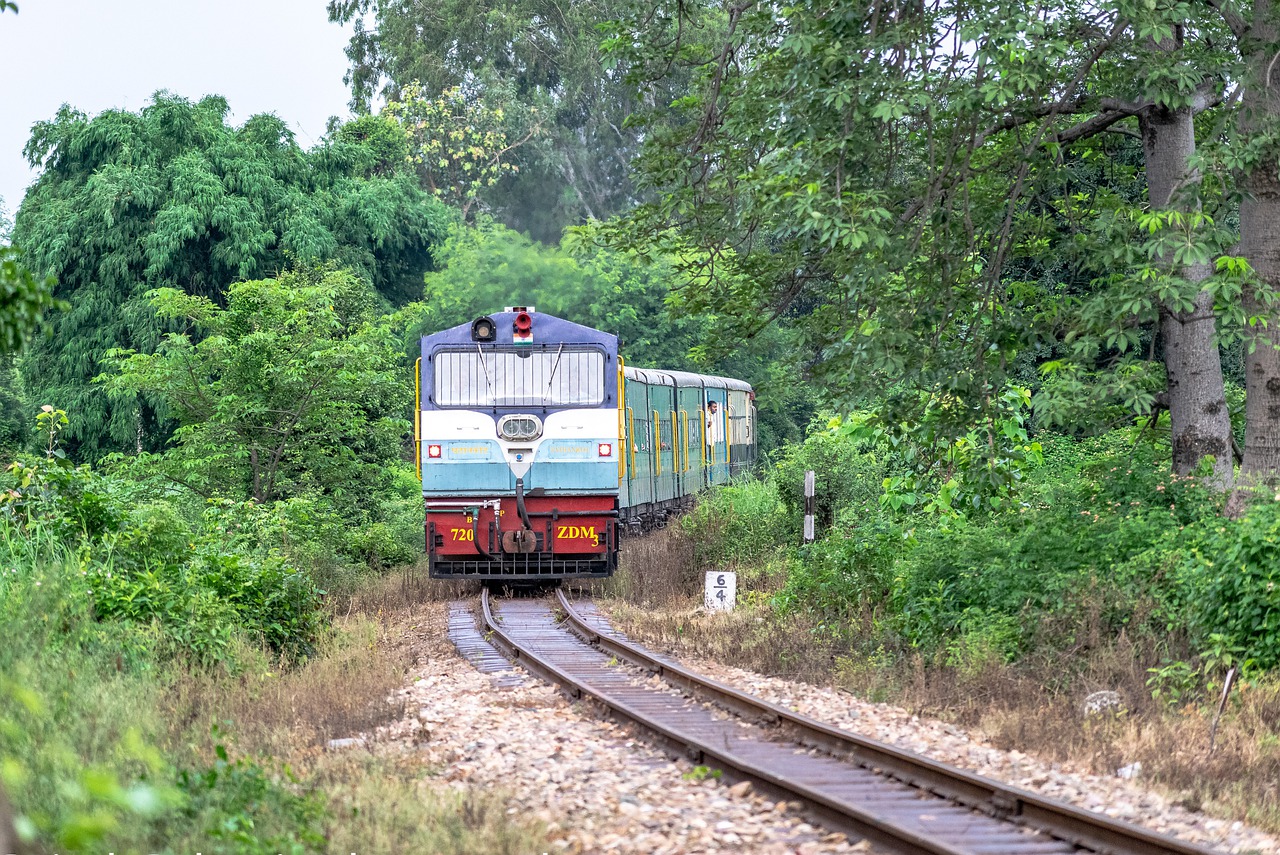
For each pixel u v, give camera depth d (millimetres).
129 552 36688
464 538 51969
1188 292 32438
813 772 22781
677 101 43000
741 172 40906
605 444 51969
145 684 26688
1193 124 40719
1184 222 32750
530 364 52219
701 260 43781
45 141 98312
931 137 34969
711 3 79438
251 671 32438
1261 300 32562
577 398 52156
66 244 91062
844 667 33625
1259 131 33281
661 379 70625
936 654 33344
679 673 32219
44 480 37906
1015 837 18531
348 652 37344
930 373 35469
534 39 131500
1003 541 37281
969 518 41969
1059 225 43250
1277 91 34312
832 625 38500
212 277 95438
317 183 103188
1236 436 44000
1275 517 29516
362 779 21672
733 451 92750
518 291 110375
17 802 16594
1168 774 22250
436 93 130750
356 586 56406
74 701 23641
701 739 25562
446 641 41344
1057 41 32031
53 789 17406
